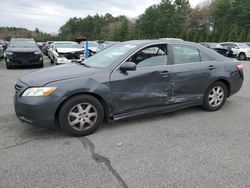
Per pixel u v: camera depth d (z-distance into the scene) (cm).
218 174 309
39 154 362
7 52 1331
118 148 379
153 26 6406
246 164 332
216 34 3878
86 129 424
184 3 6344
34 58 1351
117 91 436
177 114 531
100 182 296
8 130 450
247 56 2066
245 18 4759
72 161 342
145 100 463
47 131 444
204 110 554
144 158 348
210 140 404
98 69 441
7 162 339
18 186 289
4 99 657
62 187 287
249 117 513
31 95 394
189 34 4188
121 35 7075
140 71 454
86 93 420
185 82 497
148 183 293
